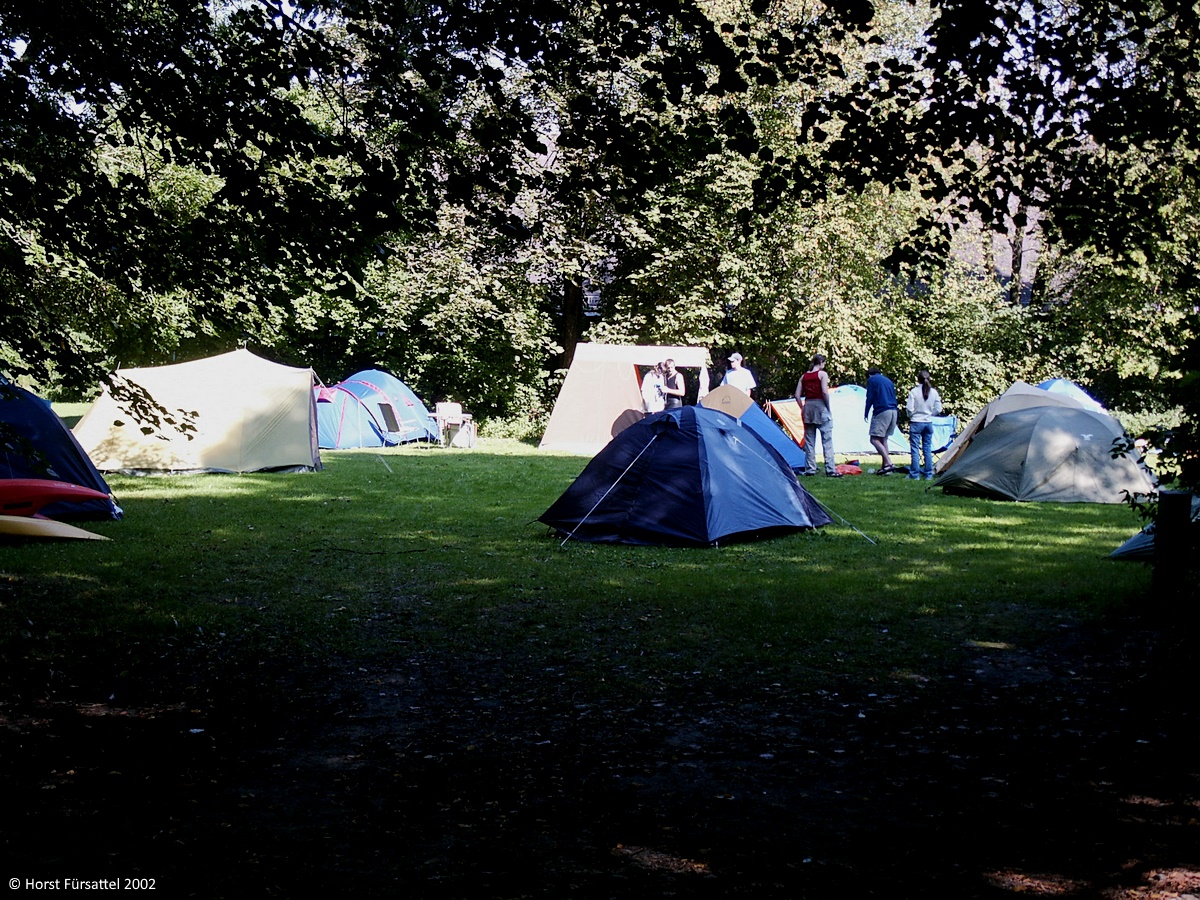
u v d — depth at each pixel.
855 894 3.50
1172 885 3.53
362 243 6.09
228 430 16.69
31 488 10.77
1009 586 8.28
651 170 6.16
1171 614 6.29
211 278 6.59
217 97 5.81
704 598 7.95
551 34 5.85
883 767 4.68
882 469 17.03
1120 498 13.42
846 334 23.88
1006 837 3.94
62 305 7.41
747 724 5.28
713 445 10.63
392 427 22.47
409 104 5.79
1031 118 6.52
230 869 3.67
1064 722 5.23
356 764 4.75
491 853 3.83
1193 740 4.93
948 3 6.09
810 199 6.91
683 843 3.92
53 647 6.46
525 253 23.34
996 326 26.94
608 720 5.36
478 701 5.68
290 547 10.06
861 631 7.00
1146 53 6.82
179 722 5.31
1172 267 22.12
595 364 21.92
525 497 13.81
